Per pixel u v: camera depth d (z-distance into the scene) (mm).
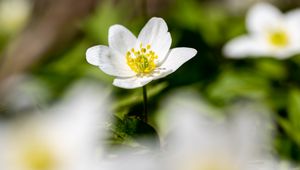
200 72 365
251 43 413
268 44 412
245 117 159
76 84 332
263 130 220
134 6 407
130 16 405
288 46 409
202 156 152
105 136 181
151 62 227
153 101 303
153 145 186
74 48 379
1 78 415
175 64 224
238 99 346
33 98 196
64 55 375
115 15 382
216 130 154
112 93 283
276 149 243
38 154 151
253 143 156
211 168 152
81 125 151
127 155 178
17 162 151
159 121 283
